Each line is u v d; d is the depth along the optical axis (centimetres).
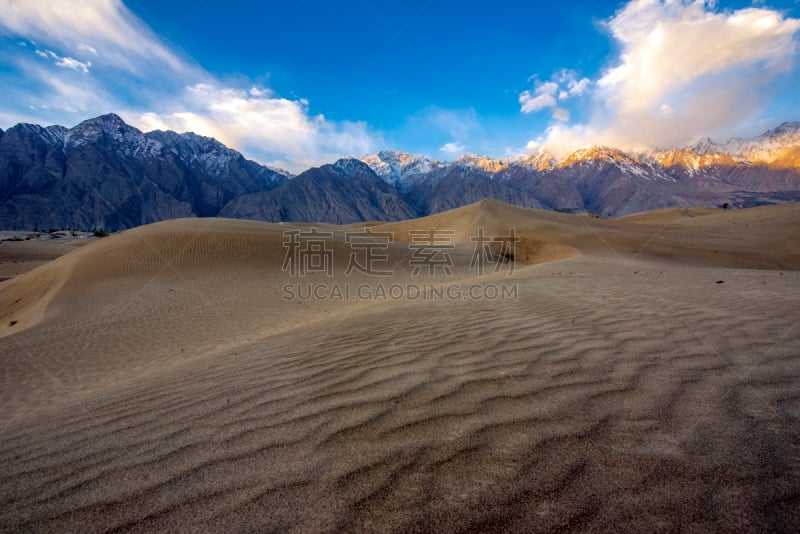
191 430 238
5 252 5788
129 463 203
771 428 182
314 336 553
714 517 131
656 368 274
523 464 168
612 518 133
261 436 218
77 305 1524
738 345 311
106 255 2177
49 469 208
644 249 3466
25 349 980
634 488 147
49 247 6650
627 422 198
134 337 1041
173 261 2125
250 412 258
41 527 156
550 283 902
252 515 150
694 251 3312
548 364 301
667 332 366
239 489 167
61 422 296
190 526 147
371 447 194
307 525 142
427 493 154
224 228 2770
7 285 2520
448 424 212
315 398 272
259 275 2011
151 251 2228
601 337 367
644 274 1038
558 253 3672
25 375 791
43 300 1727
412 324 531
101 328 1161
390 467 174
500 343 376
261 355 468
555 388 252
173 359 803
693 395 224
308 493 160
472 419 216
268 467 183
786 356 279
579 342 356
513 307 589
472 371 300
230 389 320
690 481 149
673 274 1002
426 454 183
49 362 868
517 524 134
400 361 347
